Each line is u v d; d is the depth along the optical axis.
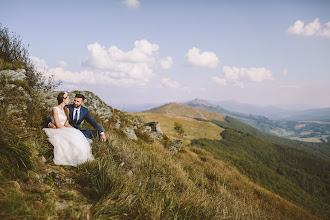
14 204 1.79
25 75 5.38
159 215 2.49
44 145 3.17
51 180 2.56
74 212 2.08
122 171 3.57
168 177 4.93
